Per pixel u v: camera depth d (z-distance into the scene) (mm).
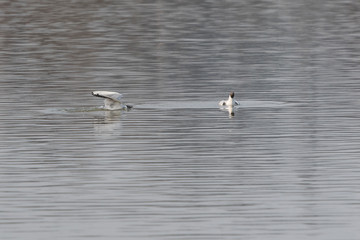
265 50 53594
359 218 22391
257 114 34500
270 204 23438
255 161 27453
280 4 84625
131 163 27234
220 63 48406
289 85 41094
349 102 36625
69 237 21297
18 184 25172
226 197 24016
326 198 23875
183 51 53375
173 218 22484
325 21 70438
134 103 37031
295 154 28156
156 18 72125
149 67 47250
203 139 30297
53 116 34219
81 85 41594
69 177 25797
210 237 21234
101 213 22828
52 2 83938
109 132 31453
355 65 47031
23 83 42094
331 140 29984
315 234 21391
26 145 29562
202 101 37406
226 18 72562
